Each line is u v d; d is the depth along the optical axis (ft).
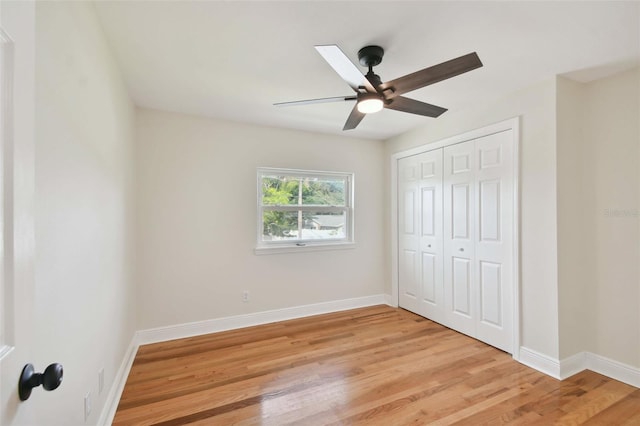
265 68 7.04
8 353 1.85
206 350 8.87
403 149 12.52
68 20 3.86
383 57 6.51
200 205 10.23
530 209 7.93
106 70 5.73
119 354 6.84
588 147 7.76
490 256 9.07
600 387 6.92
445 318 10.73
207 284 10.30
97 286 5.09
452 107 9.59
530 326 7.94
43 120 3.18
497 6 4.94
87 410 4.58
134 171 9.09
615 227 7.32
